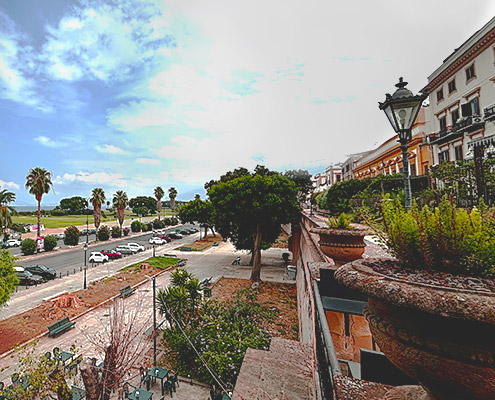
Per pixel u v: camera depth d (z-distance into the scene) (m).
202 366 8.63
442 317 0.98
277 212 18.34
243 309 12.22
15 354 9.75
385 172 30.81
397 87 3.50
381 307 1.22
